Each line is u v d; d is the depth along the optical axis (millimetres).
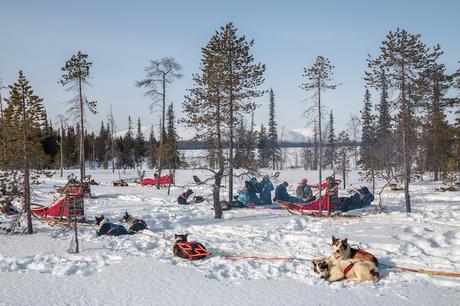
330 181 19594
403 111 20141
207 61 21891
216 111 21594
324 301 7836
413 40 19562
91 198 26297
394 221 15930
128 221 15430
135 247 12586
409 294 8070
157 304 7879
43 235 14641
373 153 30984
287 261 10742
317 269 9312
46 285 9031
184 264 10508
